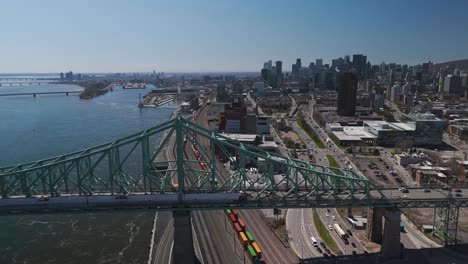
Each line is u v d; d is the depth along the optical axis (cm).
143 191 9831
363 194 10438
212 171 9650
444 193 10700
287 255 9444
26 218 12244
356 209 12181
